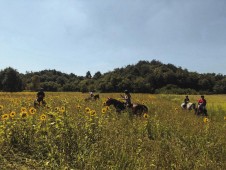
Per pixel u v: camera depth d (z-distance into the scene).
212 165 9.84
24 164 9.52
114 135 11.96
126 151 10.56
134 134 13.90
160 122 15.97
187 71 137.00
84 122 11.88
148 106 28.81
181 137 14.13
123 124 15.61
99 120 12.45
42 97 21.83
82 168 9.12
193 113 27.61
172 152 10.93
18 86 104.38
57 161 9.52
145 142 12.43
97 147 10.34
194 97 65.31
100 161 9.35
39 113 14.40
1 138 10.62
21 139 10.89
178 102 47.16
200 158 10.52
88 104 23.55
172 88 119.31
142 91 114.75
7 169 8.98
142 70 142.88
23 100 23.27
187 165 9.73
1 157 9.62
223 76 134.12
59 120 11.15
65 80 144.00
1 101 26.70
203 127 15.52
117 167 9.07
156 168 9.25
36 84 108.12
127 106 21.75
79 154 9.72
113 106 22.12
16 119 11.42
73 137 10.66
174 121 17.27
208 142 12.64
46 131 11.00
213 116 26.69
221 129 15.77
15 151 10.48
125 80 113.69
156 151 10.88
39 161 9.66
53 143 10.45
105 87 112.94
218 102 49.69
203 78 127.69
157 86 125.56
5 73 103.69
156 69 131.75
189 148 12.38
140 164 9.48
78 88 116.94
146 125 14.97
